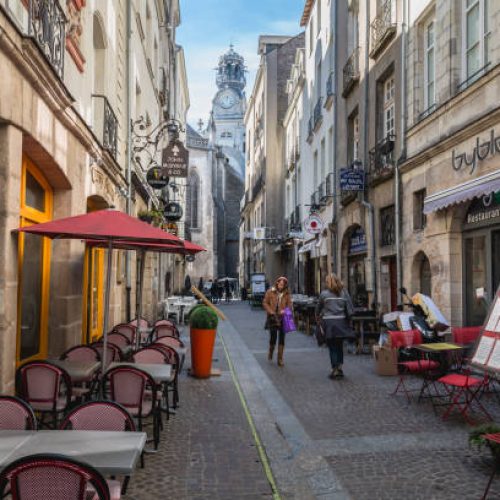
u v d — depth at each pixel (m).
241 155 104.44
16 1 5.57
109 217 5.65
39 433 3.62
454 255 10.55
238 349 13.07
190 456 5.20
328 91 21.64
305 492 4.34
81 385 6.60
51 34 6.49
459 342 7.82
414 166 12.34
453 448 5.35
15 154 5.58
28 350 7.01
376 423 6.31
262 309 30.83
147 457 5.16
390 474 4.70
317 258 23.89
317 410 6.97
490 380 7.18
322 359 11.31
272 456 5.19
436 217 11.05
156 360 6.93
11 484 2.67
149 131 18.30
